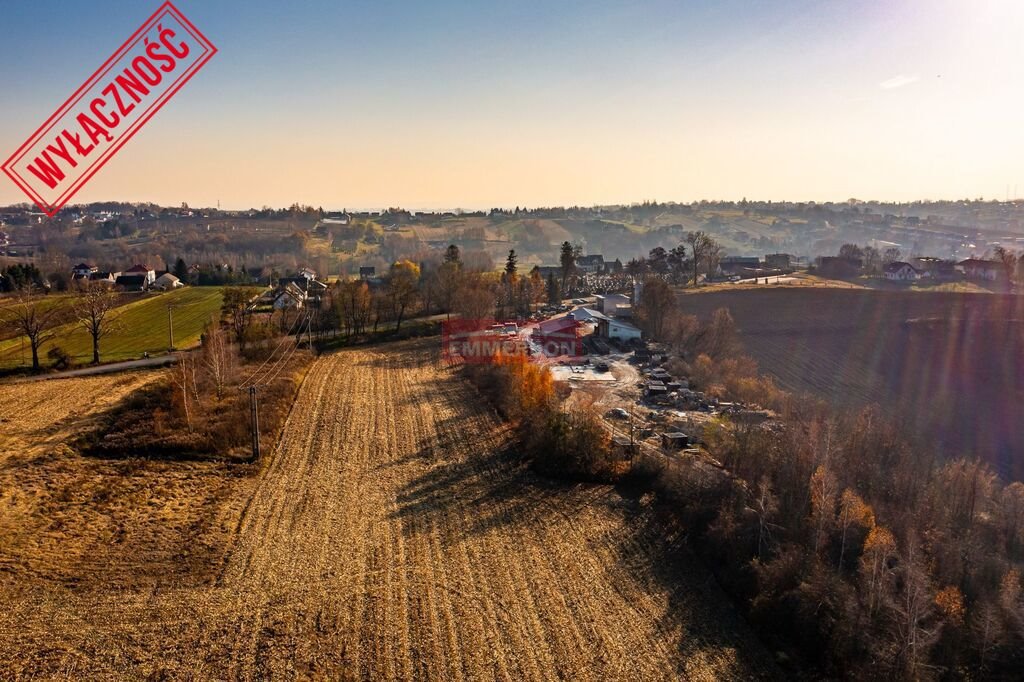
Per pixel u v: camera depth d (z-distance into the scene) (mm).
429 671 28016
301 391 70688
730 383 74938
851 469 46688
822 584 33219
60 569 34156
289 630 30312
